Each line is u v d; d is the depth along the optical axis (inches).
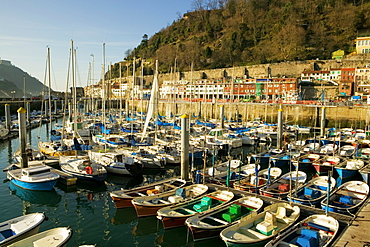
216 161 1567.4
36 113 4092.0
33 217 693.9
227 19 6963.6
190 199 847.1
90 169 1096.8
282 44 5083.7
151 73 6220.5
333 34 4881.9
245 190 975.0
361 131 2289.6
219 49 6028.5
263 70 4591.5
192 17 7795.3
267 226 663.1
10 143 2111.2
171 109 3772.1
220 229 689.0
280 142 1776.6
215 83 4552.2
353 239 602.5
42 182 987.3
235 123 2751.0
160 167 1323.8
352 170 1205.7
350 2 5310.0
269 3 6520.7
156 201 842.8
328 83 3779.5
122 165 1200.8
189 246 695.1
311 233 615.2
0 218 832.9
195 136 2005.4
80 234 746.2
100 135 1878.7
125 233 754.2
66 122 2758.4
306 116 2851.9
